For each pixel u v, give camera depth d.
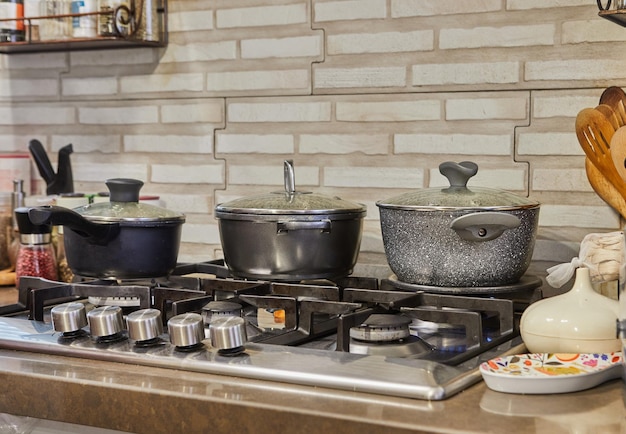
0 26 2.13
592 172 1.71
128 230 1.64
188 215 2.18
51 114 2.34
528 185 1.81
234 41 2.09
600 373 1.15
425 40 1.88
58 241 2.04
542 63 1.79
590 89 1.75
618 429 0.98
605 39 1.73
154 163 2.21
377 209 1.96
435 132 1.89
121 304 1.63
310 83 2.01
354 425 1.03
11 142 2.39
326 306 1.41
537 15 1.78
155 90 2.19
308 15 2.00
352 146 1.98
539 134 1.80
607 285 1.64
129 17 2.06
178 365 1.25
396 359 1.21
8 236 2.11
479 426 1.00
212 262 1.96
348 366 1.19
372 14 1.93
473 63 1.84
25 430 1.29
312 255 1.60
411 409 1.06
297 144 2.04
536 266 1.82
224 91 2.11
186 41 2.14
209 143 2.14
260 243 1.59
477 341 1.31
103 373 1.25
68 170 2.19
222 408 1.11
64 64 2.30
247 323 1.54
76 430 1.25
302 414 1.06
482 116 1.84
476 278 1.49
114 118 2.25
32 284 1.64
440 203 1.48
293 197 1.63
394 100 1.93
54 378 1.23
